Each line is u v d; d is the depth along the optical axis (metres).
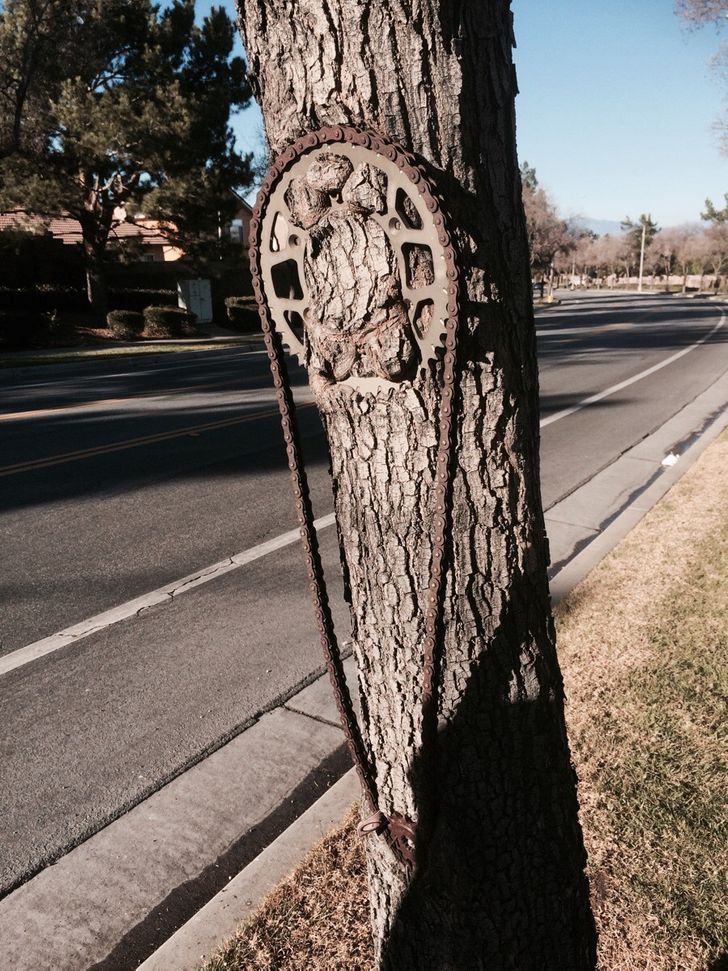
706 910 2.23
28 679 3.88
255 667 3.93
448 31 1.27
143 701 3.66
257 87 1.46
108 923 2.41
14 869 2.64
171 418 10.64
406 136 1.30
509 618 1.55
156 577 5.10
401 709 1.62
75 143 22.55
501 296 1.41
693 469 7.07
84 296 28.33
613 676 3.42
